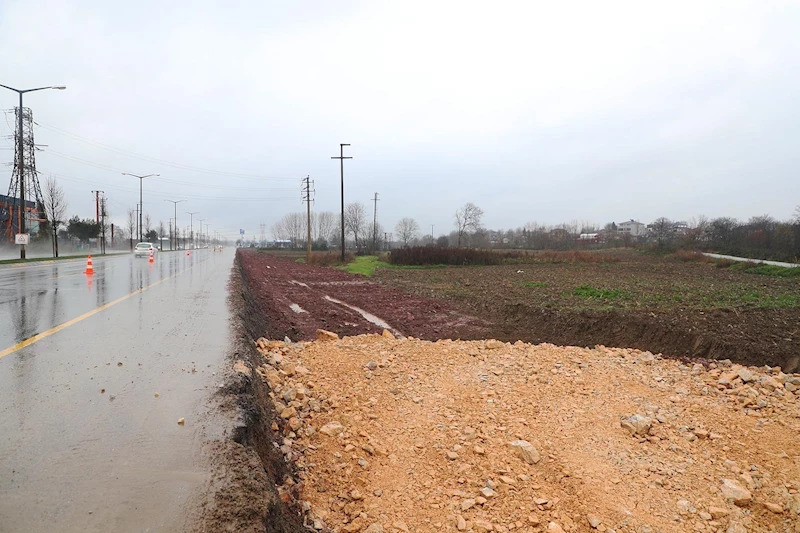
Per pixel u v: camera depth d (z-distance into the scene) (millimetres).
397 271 34594
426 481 4965
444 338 13062
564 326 13188
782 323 11141
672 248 49781
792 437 6090
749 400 7129
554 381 8109
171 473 3229
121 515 2725
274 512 3146
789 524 4648
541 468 5348
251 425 4332
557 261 41500
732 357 9438
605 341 11922
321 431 5547
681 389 7812
